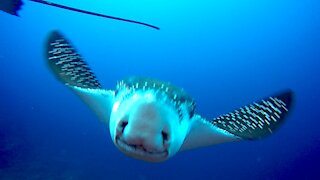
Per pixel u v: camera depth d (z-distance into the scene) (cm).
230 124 382
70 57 391
